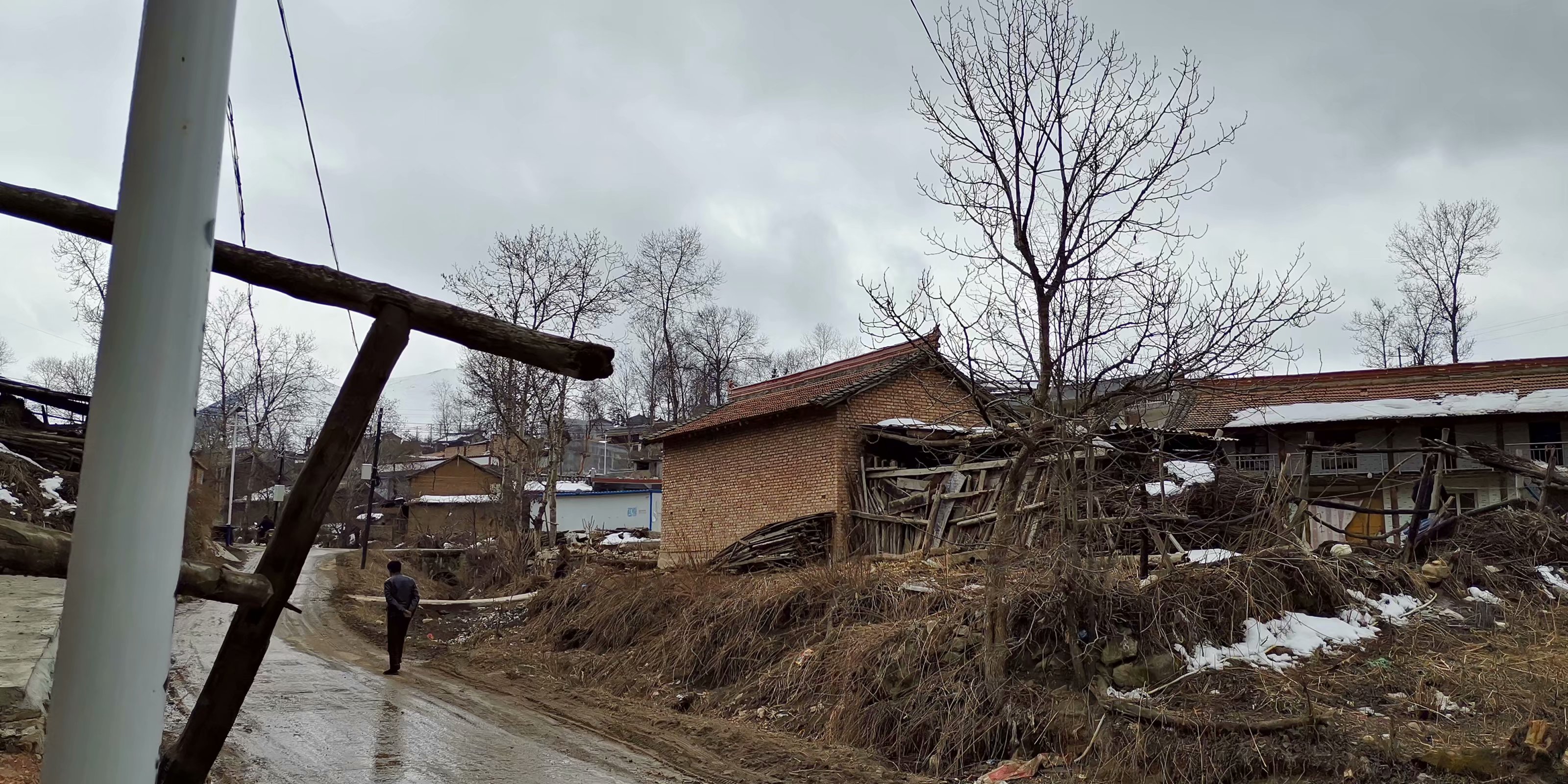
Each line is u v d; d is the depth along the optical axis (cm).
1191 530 1231
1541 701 802
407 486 6619
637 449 5412
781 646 1284
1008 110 961
